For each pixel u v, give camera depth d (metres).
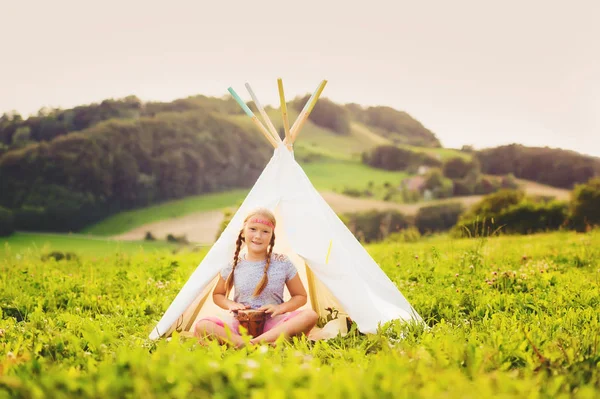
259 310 5.35
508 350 3.98
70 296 7.39
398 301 5.80
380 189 63.72
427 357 3.72
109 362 3.79
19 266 10.70
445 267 8.80
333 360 4.10
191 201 57.56
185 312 5.61
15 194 50.09
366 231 56.22
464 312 6.29
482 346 3.97
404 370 3.37
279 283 5.66
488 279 7.59
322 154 72.88
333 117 78.19
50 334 4.91
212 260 5.63
